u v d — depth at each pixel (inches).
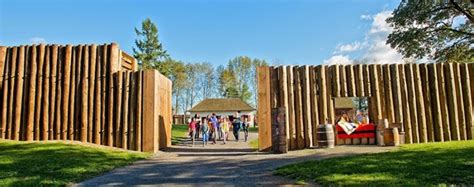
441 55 917.8
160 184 272.2
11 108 553.0
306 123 515.5
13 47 571.8
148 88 536.1
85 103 545.0
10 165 341.7
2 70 564.7
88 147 483.5
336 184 248.1
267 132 506.6
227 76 2480.3
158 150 539.2
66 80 553.0
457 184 235.8
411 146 450.3
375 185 236.7
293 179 279.1
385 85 531.8
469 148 386.0
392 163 314.5
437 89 537.3
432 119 531.5
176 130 1045.8
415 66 541.0
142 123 527.2
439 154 352.2
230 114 2007.9
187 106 2445.9
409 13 895.1
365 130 515.2
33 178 283.1
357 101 1531.7
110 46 560.4
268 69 526.0
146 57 1774.1
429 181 244.7
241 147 564.1
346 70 533.0
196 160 407.5
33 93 553.9
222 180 282.8
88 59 558.9
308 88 524.7
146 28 1806.1
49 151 430.9
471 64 546.9
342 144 518.0
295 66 530.9
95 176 309.4
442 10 882.8
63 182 275.0
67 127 543.8
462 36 904.3
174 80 2182.6
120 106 538.3
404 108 527.5
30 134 541.3
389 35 959.0
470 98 537.3
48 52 565.0
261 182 271.3
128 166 368.2
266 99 517.7
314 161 351.3
